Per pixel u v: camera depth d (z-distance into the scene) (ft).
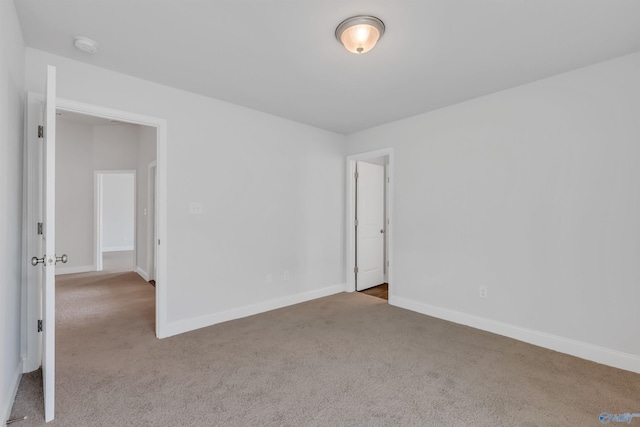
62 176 18.98
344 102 10.82
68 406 6.07
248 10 6.05
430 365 7.81
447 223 11.15
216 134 10.62
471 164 10.51
